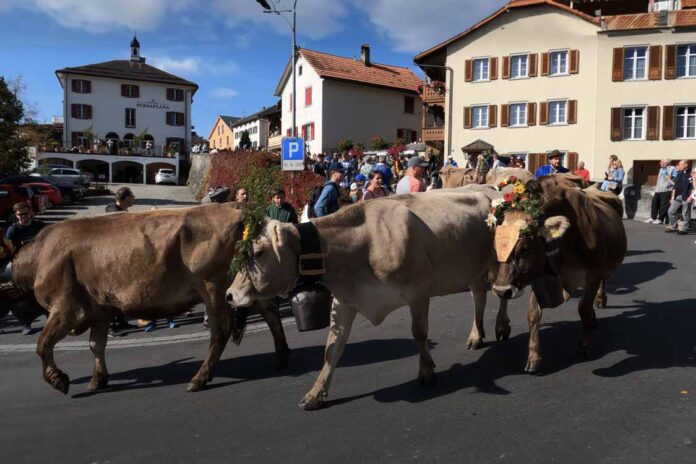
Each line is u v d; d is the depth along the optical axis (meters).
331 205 9.05
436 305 9.12
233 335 6.17
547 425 4.63
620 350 6.47
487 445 4.31
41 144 50.47
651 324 7.43
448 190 6.27
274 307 6.32
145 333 8.31
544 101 34.84
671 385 5.41
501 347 6.77
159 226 5.68
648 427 4.54
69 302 5.66
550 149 34.84
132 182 56.09
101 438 4.69
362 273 5.21
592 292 6.16
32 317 6.15
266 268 4.84
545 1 34.06
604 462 4.01
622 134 33.62
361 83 44.44
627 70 33.62
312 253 4.99
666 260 12.18
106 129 60.47
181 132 63.59
